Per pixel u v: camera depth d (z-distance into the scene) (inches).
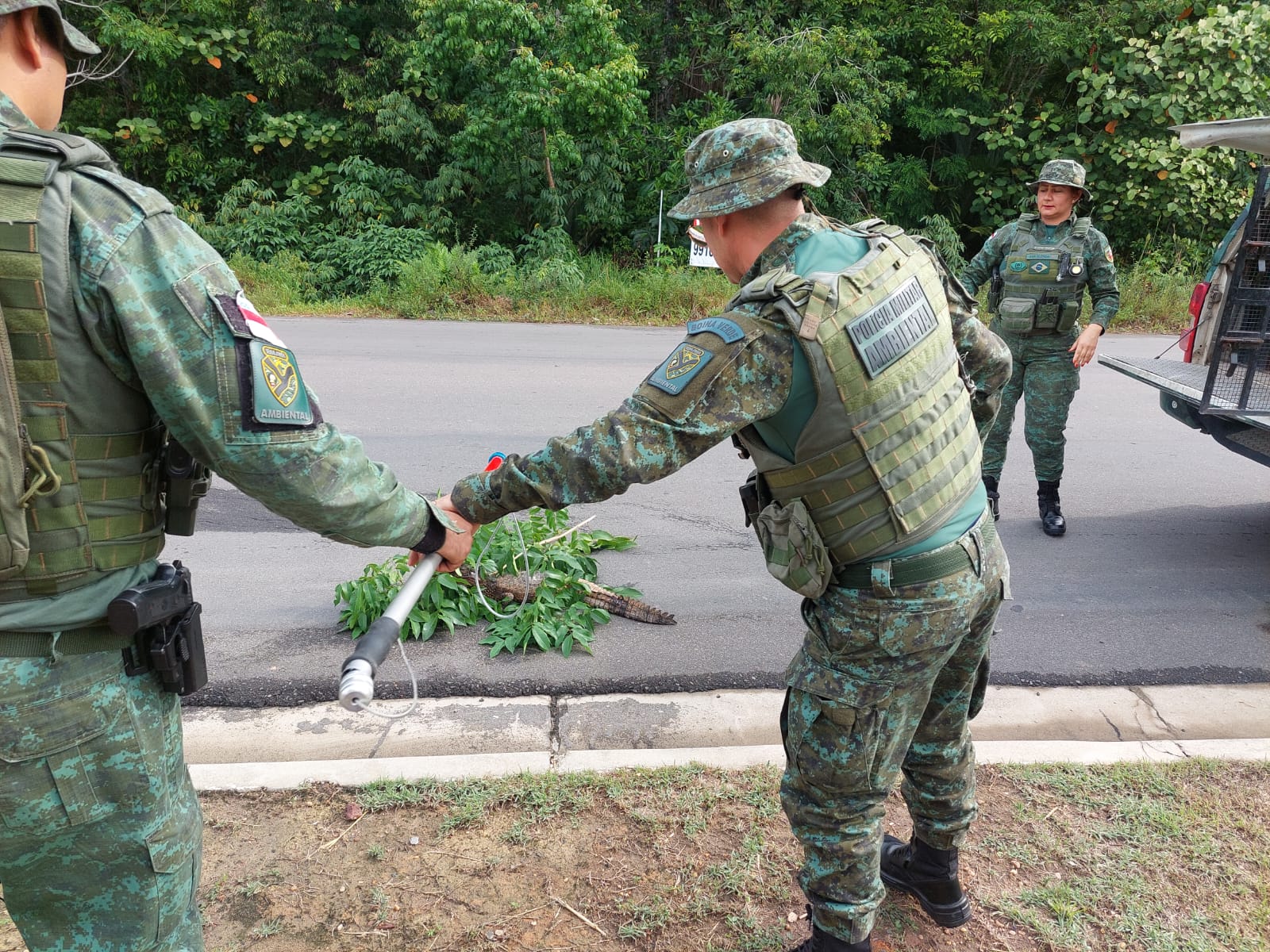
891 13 658.8
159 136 632.4
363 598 142.6
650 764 110.2
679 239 633.0
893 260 71.7
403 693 128.7
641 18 689.0
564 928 88.0
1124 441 276.2
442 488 211.8
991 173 677.9
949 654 73.0
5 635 50.3
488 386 317.1
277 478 54.4
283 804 102.8
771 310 65.8
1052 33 611.8
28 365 48.2
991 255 204.7
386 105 606.9
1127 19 611.5
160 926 58.5
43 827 52.6
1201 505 221.1
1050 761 112.7
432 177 669.9
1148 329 501.7
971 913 90.3
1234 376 185.3
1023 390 201.2
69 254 48.9
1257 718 129.2
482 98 586.2
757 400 65.6
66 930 57.6
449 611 146.3
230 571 170.1
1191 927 88.5
